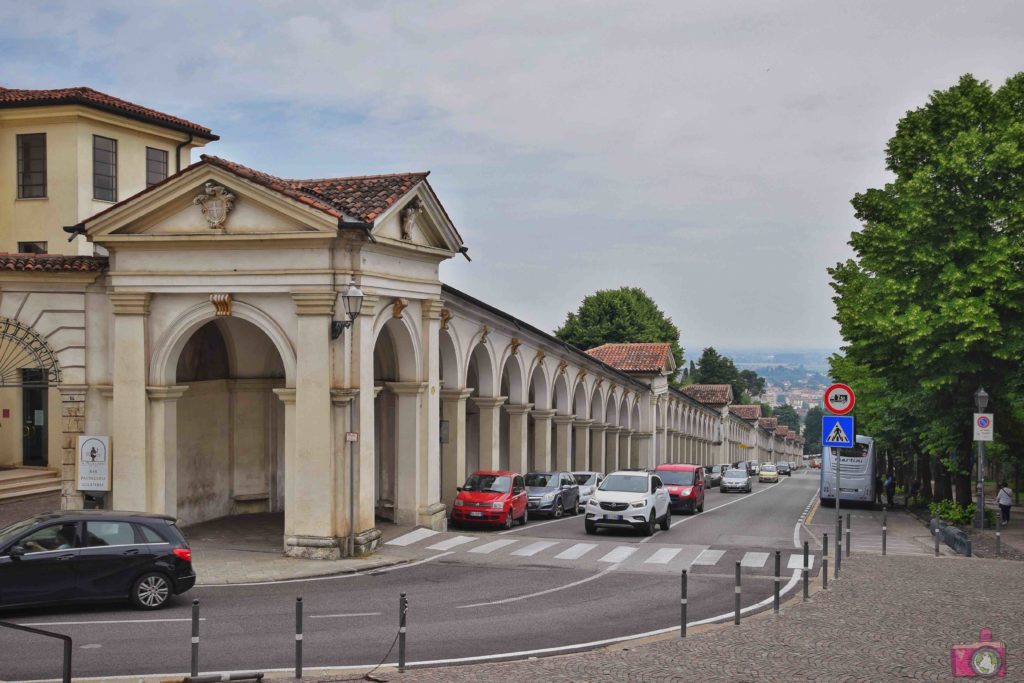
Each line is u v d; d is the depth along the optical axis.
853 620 15.89
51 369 24.02
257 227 22.56
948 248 30.72
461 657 13.57
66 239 31.20
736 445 121.44
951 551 25.88
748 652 13.66
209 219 22.67
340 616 16.20
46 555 15.51
